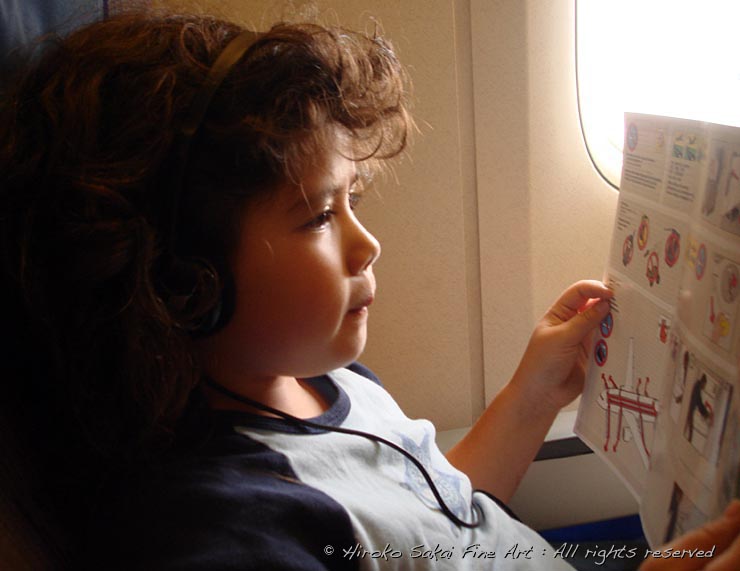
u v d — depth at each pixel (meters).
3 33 0.62
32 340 0.57
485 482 0.78
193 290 0.52
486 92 0.93
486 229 0.98
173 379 0.54
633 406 0.62
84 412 0.56
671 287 0.57
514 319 1.02
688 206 0.55
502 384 1.04
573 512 0.95
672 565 0.44
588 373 0.72
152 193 0.52
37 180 0.53
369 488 0.61
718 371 0.48
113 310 0.53
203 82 0.53
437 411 1.04
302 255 0.54
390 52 0.67
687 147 0.55
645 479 0.59
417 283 0.99
